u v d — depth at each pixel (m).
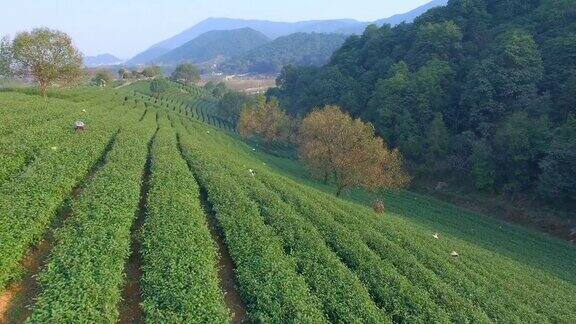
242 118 107.62
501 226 62.34
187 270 19.14
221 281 21.86
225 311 17.11
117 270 18.25
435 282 26.17
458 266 32.62
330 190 68.44
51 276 16.73
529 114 68.88
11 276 17.66
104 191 26.11
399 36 117.31
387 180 59.09
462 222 62.81
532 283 34.88
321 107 115.62
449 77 87.31
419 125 84.06
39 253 20.81
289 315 18.20
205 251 21.28
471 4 102.75
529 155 63.84
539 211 63.28
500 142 68.06
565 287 37.91
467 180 74.75
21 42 65.31
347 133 59.41
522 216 64.44
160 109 99.50
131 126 49.88
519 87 72.88
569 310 30.05
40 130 37.12
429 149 79.25
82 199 24.61
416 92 85.94
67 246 19.03
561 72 71.00
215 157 46.09
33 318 14.45
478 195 71.69
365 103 103.56
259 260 22.28
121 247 19.81
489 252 44.94
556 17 78.50
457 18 101.62
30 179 25.22
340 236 29.66
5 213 20.20
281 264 22.22
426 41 97.62
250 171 43.94
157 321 15.66
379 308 22.05
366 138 59.34
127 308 18.27
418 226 49.91
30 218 20.58
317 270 22.97
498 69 75.62
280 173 68.50
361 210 43.50
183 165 37.19
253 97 160.88
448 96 85.44
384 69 106.81
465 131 78.12
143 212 27.72
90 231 20.50
